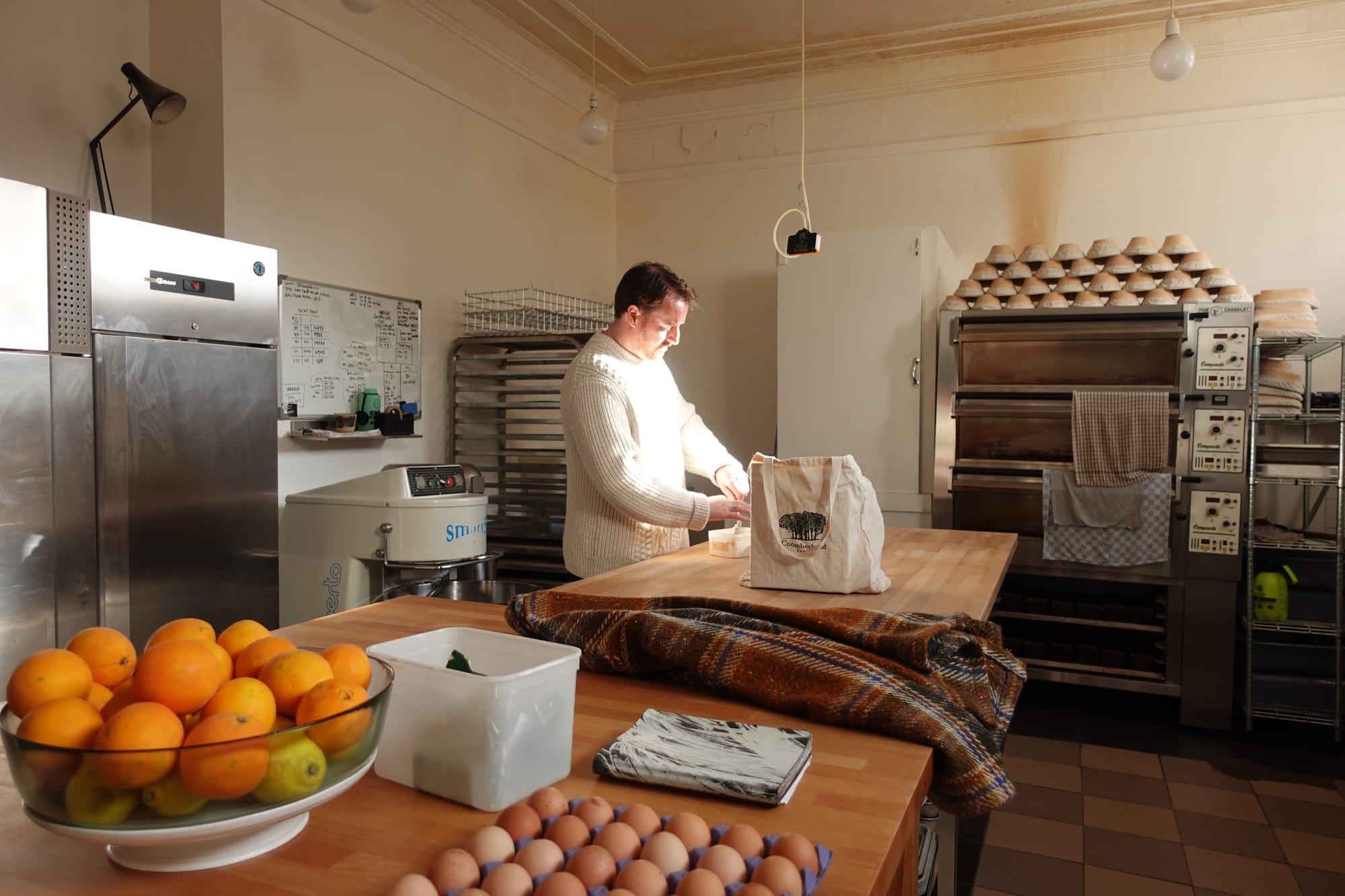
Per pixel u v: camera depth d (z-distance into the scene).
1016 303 3.49
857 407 3.79
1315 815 2.57
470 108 3.90
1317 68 3.71
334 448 3.20
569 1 3.78
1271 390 3.27
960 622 1.22
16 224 1.90
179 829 0.60
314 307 3.07
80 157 2.65
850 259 3.78
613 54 4.32
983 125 4.25
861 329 3.77
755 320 4.73
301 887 0.64
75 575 2.04
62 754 0.58
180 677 0.64
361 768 0.68
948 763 0.93
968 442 3.63
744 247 4.75
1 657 1.90
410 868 0.67
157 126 2.86
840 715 0.98
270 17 2.92
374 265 3.37
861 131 4.48
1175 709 3.55
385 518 2.70
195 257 2.29
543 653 0.85
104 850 0.70
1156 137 3.96
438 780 0.79
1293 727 3.33
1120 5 3.75
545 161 4.45
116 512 2.12
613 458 2.01
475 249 3.94
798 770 0.82
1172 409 3.28
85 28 2.67
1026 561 3.50
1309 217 3.73
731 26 4.02
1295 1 3.65
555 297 4.54
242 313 2.43
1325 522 3.65
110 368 2.10
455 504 2.75
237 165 2.81
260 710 0.65
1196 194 3.90
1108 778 2.85
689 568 1.98
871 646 1.10
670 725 0.92
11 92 2.46
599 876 0.59
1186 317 3.25
